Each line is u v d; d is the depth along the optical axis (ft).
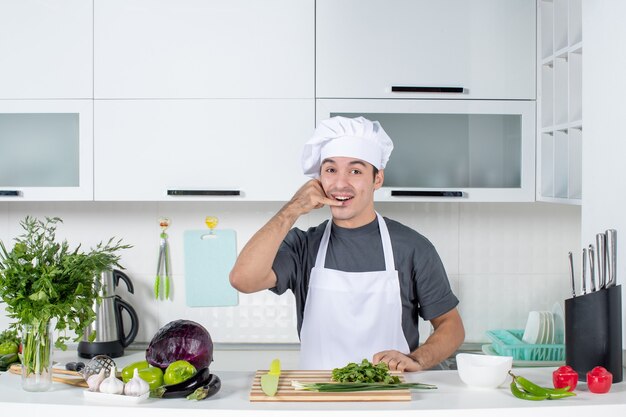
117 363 8.80
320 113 8.80
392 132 8.96
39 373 5.53
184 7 8.77
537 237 10.16
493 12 8.87
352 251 6.94
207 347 6.02
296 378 5.59
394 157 8.97
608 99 6.46
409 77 8.84
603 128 6.58
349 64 8.80
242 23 8.77
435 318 7.07
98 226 10.05
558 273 10.18
